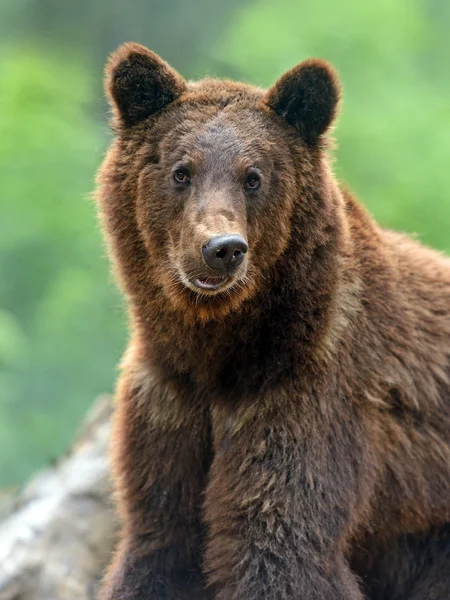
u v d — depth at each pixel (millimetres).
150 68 10750
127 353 11547
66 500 14367
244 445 10445
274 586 10125
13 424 25922
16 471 25156
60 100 35281
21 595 13078
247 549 10266
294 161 10633
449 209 29234
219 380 10688
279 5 36125
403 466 11062
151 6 48812
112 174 10906
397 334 10969
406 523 11305
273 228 10391
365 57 34594
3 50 44094
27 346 27781
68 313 28016
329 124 10781
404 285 11328
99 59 48531
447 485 11297
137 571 11039
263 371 10477
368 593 11586
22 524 14141
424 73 37938
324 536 10234
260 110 10734
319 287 10445
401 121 32344
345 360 10539
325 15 35094
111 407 15867
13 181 31422
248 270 10234
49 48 46781
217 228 9727
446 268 11906
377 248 11125
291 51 33812
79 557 13797
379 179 30859
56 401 27375
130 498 11188
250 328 10438
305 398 10352
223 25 48062
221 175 10227
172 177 10422
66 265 30578
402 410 11023
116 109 10992
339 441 10414
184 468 10969
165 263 10484
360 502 10633
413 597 11430
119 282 11086
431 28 41344
